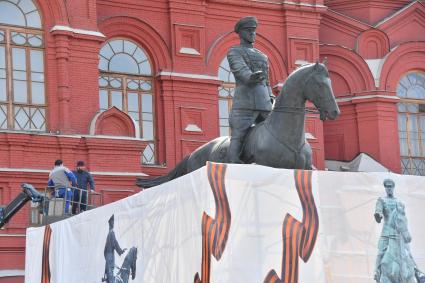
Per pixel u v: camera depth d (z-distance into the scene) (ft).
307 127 107.14
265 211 49.49
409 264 52.01
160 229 53.93
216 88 102.68
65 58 91.35
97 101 92.73
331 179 51.31
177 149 99.96
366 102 110.63
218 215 48.49
